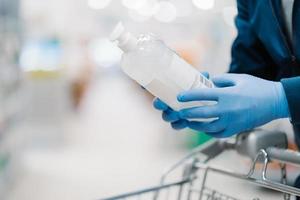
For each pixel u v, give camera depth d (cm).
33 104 627
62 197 369
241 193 87
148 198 106
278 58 99
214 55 730
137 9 1385
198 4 944
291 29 94
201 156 98
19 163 438
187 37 1173
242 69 112
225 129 79
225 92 77
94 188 389
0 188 346
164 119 85
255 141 89
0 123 345
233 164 96
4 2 376
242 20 112
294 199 84
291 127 105
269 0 95
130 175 432
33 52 652
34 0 725
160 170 451
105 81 1481
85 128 714
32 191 383
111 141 623
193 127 80
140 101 997
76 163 486
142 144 603
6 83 374
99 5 1452
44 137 608
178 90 79
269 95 79
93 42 1431
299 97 77
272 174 90
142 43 79
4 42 369
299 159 77
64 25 1080
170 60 78
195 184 94
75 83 805
